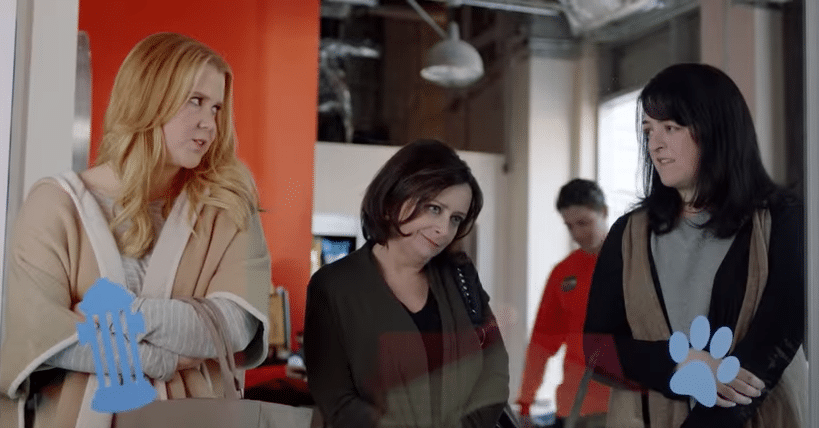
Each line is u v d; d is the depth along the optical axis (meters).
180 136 1.20
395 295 1.27
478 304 1.30
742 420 1.41
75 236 1.16
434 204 1.28
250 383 1.21
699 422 1.39
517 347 1.32
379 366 1.26
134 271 1.18
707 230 1.40
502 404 1.31
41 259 1.15
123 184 1.18
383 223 1.27
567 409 1.33
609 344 1.35
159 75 1.19
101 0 1.18
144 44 1.19
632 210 1.37
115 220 1.17
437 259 1.29
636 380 1.36
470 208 1.30
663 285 1.38
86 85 1.18
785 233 1.43
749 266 1.41
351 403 1.25
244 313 1.21
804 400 1.43
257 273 1.22
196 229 1.20
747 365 1.41
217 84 1.22
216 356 1.20
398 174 1.28
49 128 1.17
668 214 1.38
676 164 1.39
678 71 1.40
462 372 1.29
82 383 1.16
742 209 1.41
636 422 1.36
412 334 1.27
